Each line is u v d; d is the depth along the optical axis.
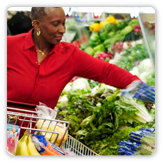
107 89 3.59
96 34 4.84
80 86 4.18
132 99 3.41
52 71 2.72
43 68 2.71
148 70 4.54
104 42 4.82
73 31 4.83
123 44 4.82
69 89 4.14
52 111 2.27
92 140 3.17
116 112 3.26
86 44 4.83
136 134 2.55
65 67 2.78
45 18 2.55
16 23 4.59
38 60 2.73
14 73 2.68
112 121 3.24
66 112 3.41
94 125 3.24
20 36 2.76
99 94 3.54
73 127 3.28
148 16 4.10
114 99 3.42
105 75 2.84
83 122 3.25
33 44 2.69
